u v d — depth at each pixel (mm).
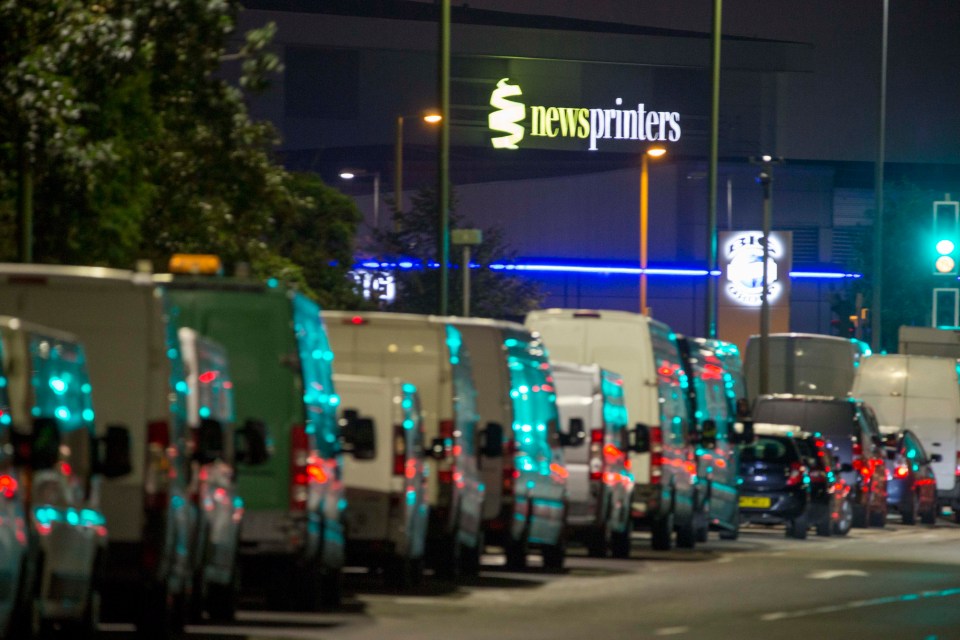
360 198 199000
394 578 43094
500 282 113438
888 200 190125
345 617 36844
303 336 36219
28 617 25031
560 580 48562
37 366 25578
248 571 36438
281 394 35562
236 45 163125
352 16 197250
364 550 41906
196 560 32750
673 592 45062
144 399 30297
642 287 131125
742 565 55812
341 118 198125
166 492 30109
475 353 49938
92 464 28141
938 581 49781
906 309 187250
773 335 110625
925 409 96750
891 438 91438
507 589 45062
